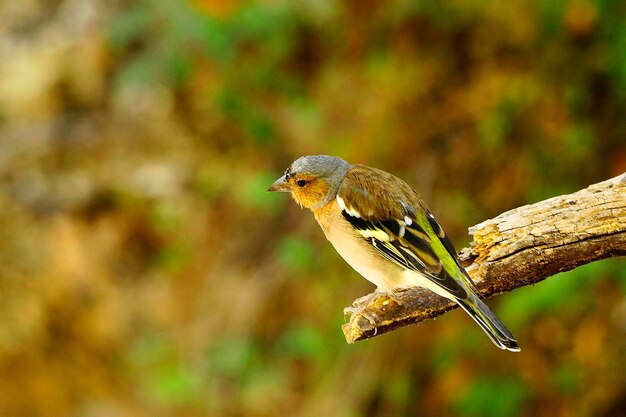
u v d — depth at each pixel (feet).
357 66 42.65
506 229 23.52
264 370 42.39
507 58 40.75
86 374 45.11
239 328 43.14
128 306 45.62
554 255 23.25
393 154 41.91
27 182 48.03
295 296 42.78
